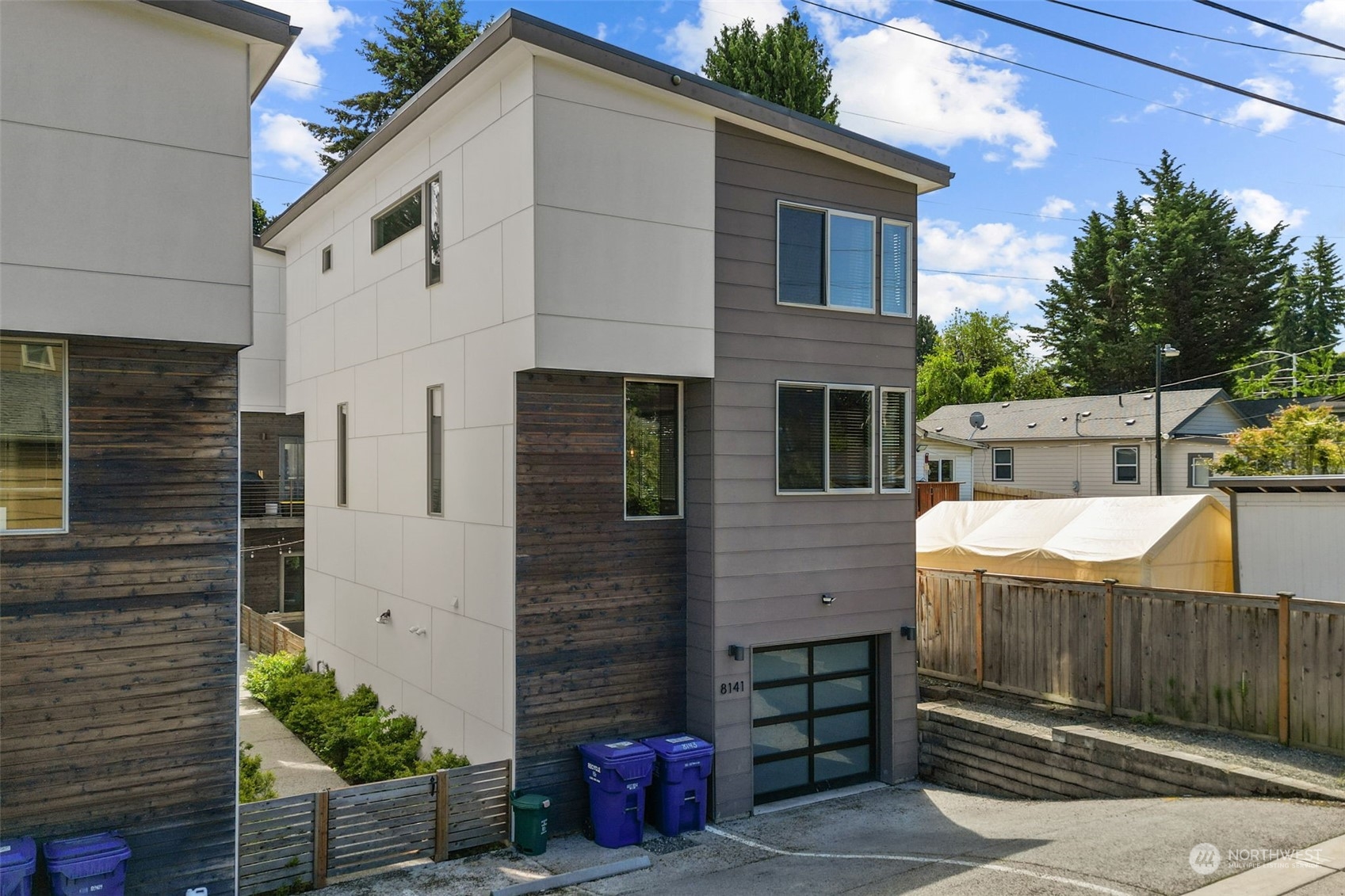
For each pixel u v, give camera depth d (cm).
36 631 767
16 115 741
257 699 1625
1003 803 1112
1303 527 1296
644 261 1058
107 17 776
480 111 1094
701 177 1105
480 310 1092
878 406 1243
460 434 1142
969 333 6525
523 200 1002
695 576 1128
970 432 3653
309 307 1648
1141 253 4816
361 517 1436
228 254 819
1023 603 1289
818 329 1193
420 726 1244
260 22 819
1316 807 859
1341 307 6244
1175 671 1116
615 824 1002
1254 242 4753
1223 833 830
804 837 1042
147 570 806
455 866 941
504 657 1041
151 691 805
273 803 863
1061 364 5131
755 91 2980
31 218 745
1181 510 1416
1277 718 1020
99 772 784
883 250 1254
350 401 1476
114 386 800
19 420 768
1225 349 4691
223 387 841
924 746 1270
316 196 1526
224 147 821
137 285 781
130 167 782
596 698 1076
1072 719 1188
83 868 732
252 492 2350
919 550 1656
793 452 1174
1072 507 1559
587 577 1073
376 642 1383
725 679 1105
